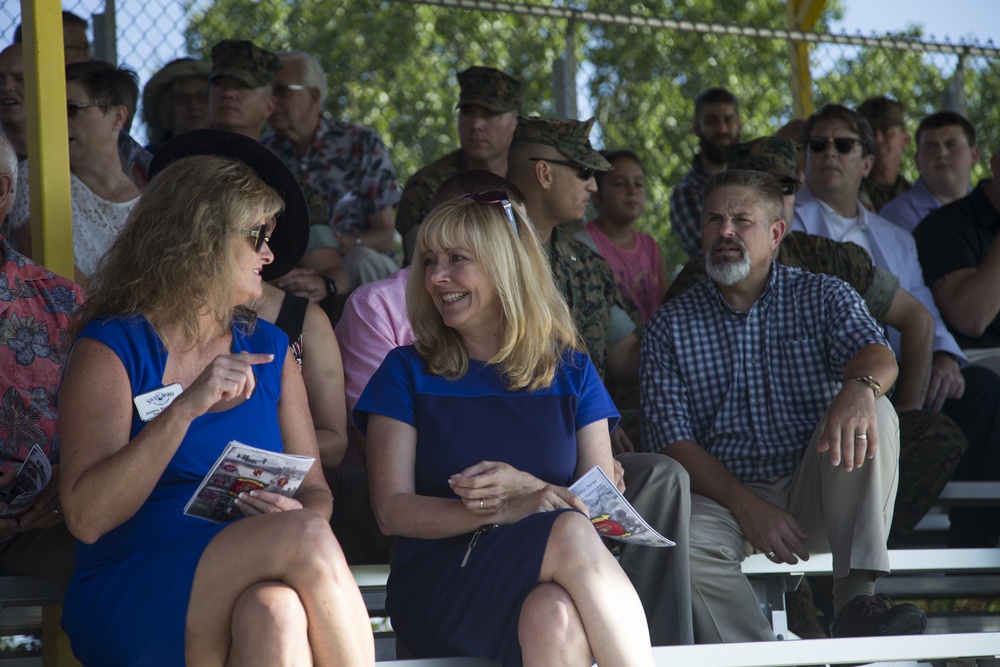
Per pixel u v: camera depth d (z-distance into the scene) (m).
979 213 6.99
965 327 6.77
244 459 3.36
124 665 3.38
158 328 3.67
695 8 17.59
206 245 3.65
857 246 6.14
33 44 4.69
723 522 4.99
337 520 4.91
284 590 3.26
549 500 3.80
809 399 5.33
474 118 7.18
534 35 13.82
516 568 3.68
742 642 4.50
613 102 12.73
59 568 4.25
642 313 7.81
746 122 12.91
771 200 5.38
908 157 10.72
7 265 4.40
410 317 4.20
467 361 4.16
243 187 3.74
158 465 3.34
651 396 5.38
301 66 7.92
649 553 4.66
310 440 3.98
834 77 10.69
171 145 4.45
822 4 9.44
